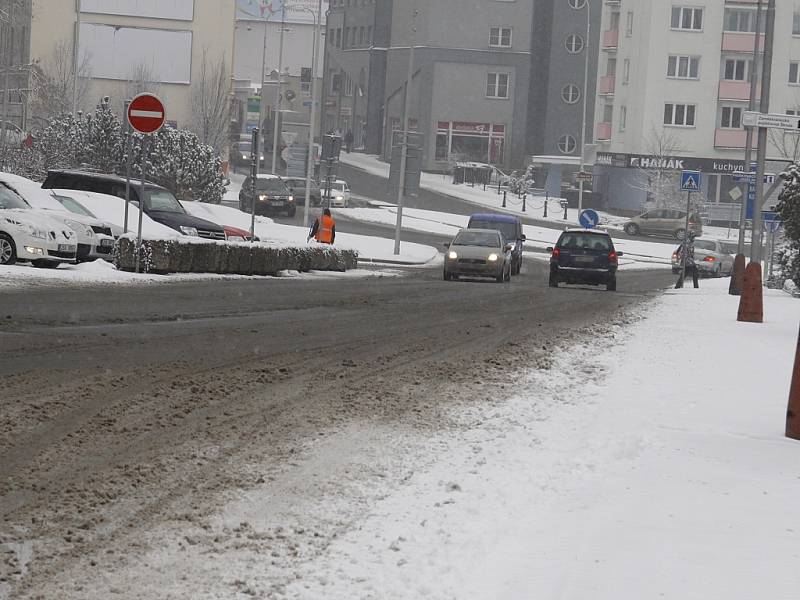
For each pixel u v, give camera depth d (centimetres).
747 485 1138
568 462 1230
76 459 1130
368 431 1383
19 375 1568
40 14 13375
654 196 12262
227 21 13700
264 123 15288
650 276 7044
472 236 5438
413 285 4294
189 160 7925
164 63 13688
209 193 8094
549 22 14462
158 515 958
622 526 957
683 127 12531
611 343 2514
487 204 12262
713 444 1354
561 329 2792
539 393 1748
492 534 930
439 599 765
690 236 6700
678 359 2236
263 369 1800
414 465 1208
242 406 1482
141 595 762
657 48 12481
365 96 16188
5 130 8369
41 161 7688
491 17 14512
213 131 13112
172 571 816
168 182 7812
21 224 3409
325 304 3084
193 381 1633
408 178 7062
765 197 5341
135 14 13575
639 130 12575
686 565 845
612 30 13262
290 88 18862
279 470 1150
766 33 4259
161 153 7844
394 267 6309
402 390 1706
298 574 820
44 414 1330
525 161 14600
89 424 1297
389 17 15725
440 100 14600
